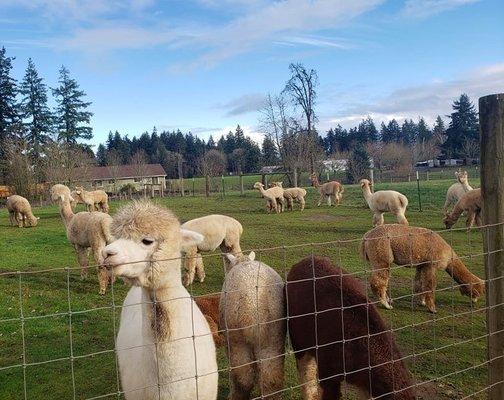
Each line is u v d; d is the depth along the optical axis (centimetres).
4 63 5006
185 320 317
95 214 976
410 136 9706
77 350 633
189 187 4859
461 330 681
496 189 370
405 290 890
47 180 3716
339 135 9231
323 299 420
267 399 448
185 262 961
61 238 1675
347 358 387
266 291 460
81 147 5312
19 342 661
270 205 2470
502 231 370
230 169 7931
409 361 574
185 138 9319
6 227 2062
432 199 2536
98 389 523
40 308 820
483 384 514
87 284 985
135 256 294
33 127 5119
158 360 306
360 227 1761
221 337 600
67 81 5359
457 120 6406
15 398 505
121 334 380
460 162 6116
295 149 4553
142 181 5728
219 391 513
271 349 453
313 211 2423
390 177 4684
